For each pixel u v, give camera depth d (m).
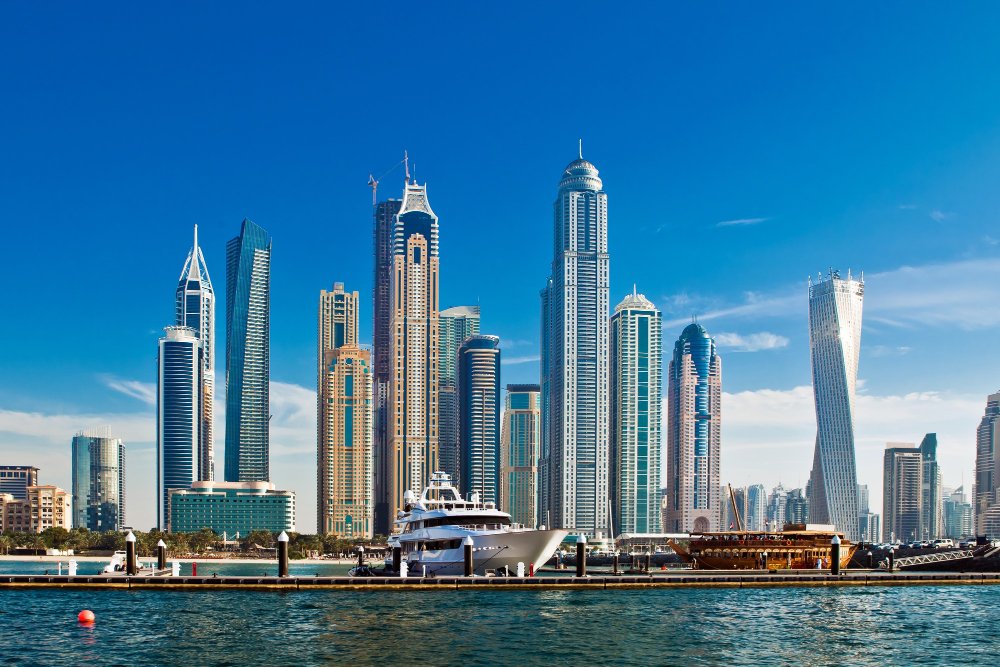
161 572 167.25
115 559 160.25
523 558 161.75
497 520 168.25
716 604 132.25
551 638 101.69
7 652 92.81
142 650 93.81
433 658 90.56
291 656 91.19
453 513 167.00
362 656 91.31
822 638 103.12
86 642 98.06
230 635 102.31
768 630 108.31
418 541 171.12
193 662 88.38
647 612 122.88
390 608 124.62
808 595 146.00
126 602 130.25
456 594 141.62
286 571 151.12
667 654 93.25
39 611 120.75
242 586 147.00
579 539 155.75
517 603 130.88
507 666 87.25
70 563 149.50
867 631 108.12
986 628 110.94
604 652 93.94
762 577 160.75
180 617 115.50
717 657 92.06
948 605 133.38
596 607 127.50
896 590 155.00
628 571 194.62
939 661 91.12
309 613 119.31
